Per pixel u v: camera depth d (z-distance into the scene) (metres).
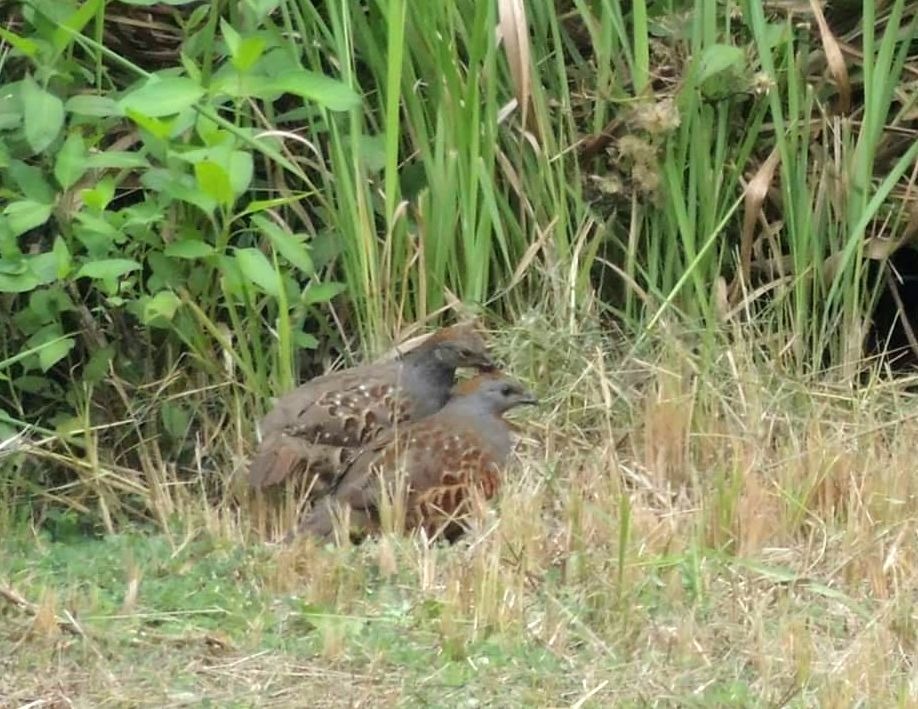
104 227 10.70
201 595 9.24
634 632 8.91
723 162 12.20
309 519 10.27
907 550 9.78
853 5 12.62
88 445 11.14
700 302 12.05
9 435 11.19
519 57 11.55
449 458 10.44
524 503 10.19
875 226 12.59
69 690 8.23
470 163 11.64
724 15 12.37
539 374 11.78
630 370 11.88
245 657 8.57
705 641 8.80
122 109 10.46
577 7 12.09
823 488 10.60
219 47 11.70
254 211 11.08
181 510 10.72
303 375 12.01
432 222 11.74
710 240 11.88
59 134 11.29
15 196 11.02
